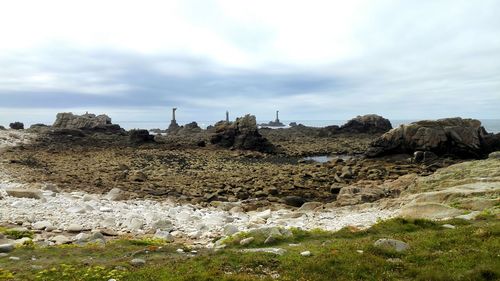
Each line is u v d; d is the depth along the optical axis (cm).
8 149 7906
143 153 8256
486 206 2697
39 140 9681
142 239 2331
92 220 2936
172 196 4384
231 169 6419
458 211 2639
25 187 4234
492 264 1423
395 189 4341
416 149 6956
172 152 8600
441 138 6856
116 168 6166
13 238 2330
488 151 6988
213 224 2930
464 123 7275
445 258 1547
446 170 4250
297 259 1638
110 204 3641
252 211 3753
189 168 6494
